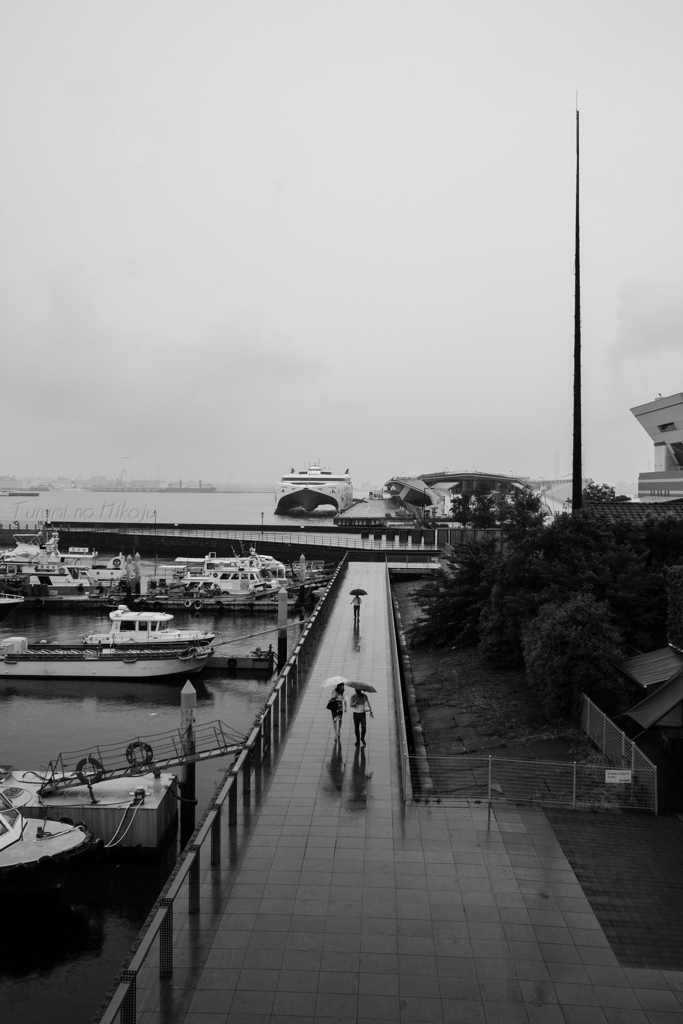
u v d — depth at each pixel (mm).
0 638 64125
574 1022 11055
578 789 20172
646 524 38906
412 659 41594
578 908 14031
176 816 27594
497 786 20766
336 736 23469
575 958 12539
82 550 104062
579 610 27906
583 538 36250
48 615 76250
